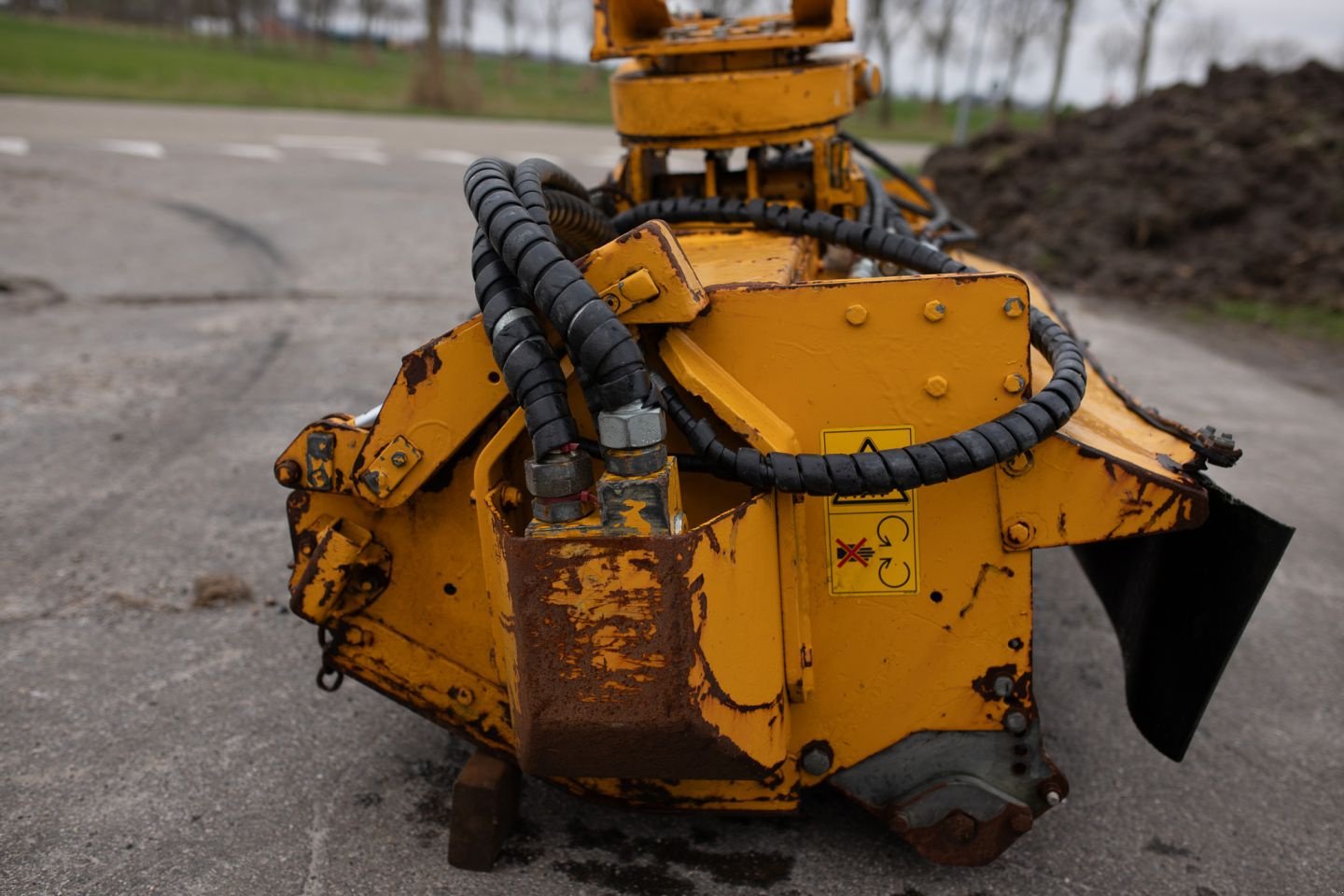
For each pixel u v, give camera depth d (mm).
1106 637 3953
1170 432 2643
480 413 2352
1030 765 2484
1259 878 2699
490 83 40812
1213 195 10438
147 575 4156
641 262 2172
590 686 2029
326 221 10977
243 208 11422
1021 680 2424
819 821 2828
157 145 15383
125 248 9586
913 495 2348
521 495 2391
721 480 2359
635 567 1966
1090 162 11367
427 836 2781
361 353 6938
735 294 2289
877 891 2582
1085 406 2721
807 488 2137
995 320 2240
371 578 2596
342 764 3090
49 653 3621
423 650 2629
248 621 3881
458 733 2678
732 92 3309
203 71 31094
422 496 2527
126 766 3059
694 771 2225
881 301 2260
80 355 6781
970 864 2537
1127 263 10133
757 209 3104
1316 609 4184
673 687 2012
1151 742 2742
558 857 2684
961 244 4668
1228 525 2428
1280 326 8797
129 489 4906
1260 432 6180
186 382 6352
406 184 13195
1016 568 2367
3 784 2971
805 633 2371
